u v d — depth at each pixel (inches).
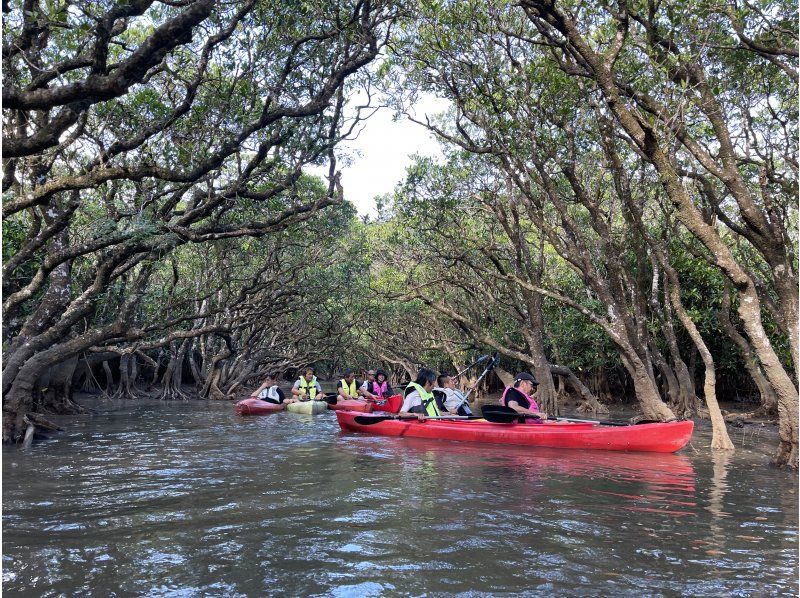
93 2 311.1
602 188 596.7
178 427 573.0
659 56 416.5
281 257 1000.2
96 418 657.0
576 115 541.6
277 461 372.5
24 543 206.2
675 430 403.9
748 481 313.9
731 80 474.0
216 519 235.3
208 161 367.2
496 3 493.7
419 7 506.0
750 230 388.5
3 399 442.9
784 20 421.1
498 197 693.3
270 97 414.0
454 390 536.1
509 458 382.3
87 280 531.5
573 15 397.4
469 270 866.8
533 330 712.4
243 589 166.9
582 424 443.8
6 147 251.0
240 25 430.9
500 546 202.5
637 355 522.9
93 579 173.9
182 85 457.7
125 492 283.9
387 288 1138.7
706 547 203.2
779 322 542.0
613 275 535.2
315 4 430.3
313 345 1381.6
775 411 628.1
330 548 200.1
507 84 528.4
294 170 486.3
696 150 394.0
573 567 183.6
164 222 435.2
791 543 208.1
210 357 1133.1
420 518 236.5
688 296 725.9
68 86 229.0
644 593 164.7
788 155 477.1
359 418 520.1
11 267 406.3
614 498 273.0
